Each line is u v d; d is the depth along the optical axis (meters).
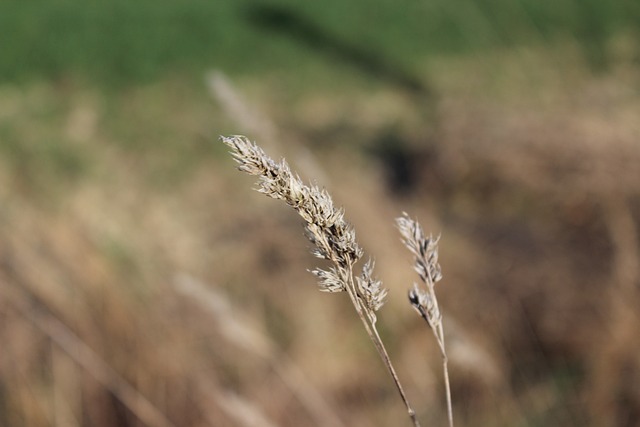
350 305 4.24
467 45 9.78
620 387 3.45
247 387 3.13
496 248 4.98
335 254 0.92
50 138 7.71
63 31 9.88
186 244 5.06
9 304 2.98
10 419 2.79
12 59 9.48
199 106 8.44
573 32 9.91
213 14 10.32
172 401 2.84
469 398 3.52
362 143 7.76
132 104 8.55
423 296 0.99
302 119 8.40
